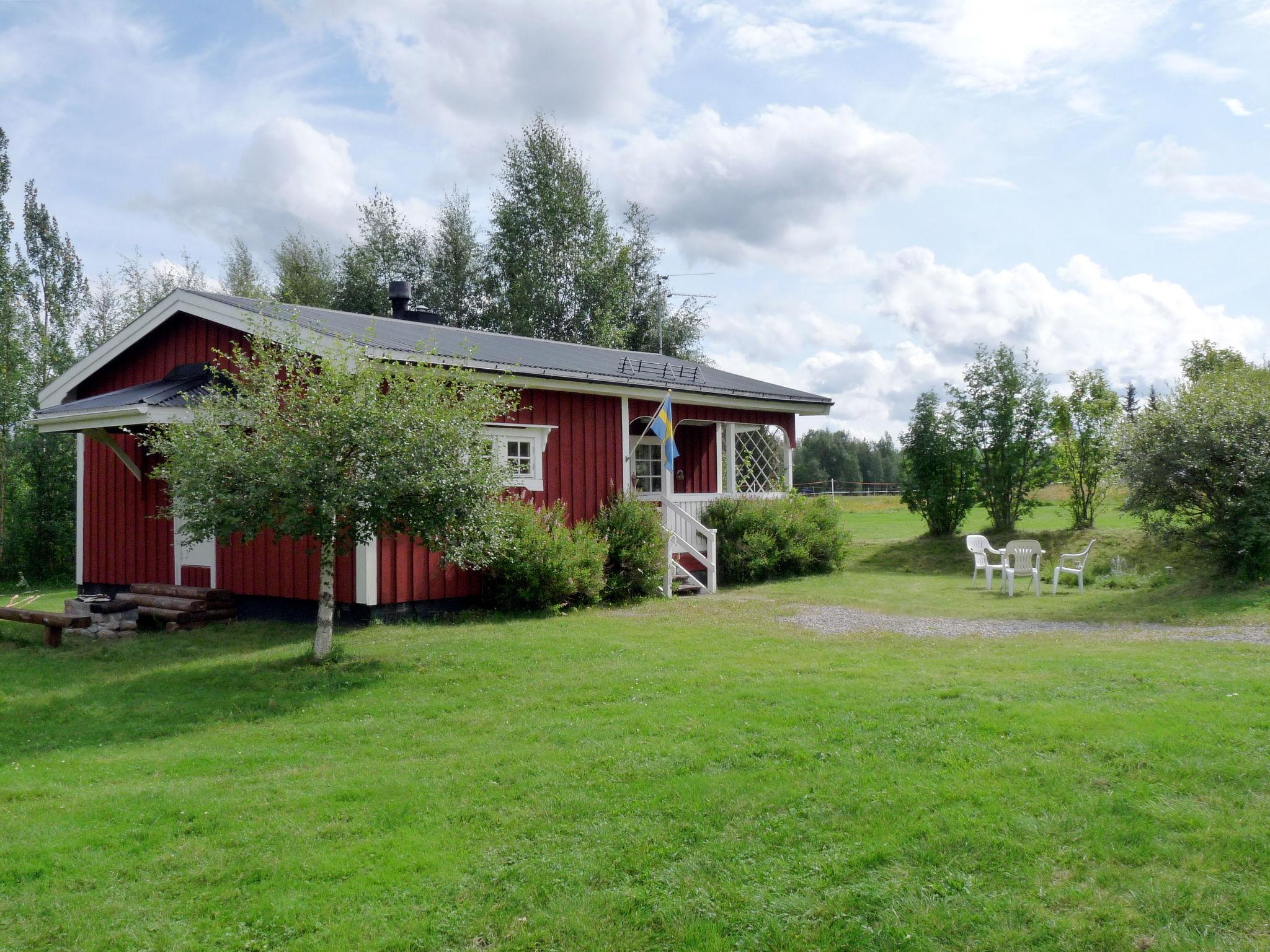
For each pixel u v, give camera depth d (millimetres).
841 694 6566
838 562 17516
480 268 34625
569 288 32500
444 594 11688
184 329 13211
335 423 8156
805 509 17250
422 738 6250
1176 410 12031
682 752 5445
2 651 10352
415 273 35406
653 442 17250
